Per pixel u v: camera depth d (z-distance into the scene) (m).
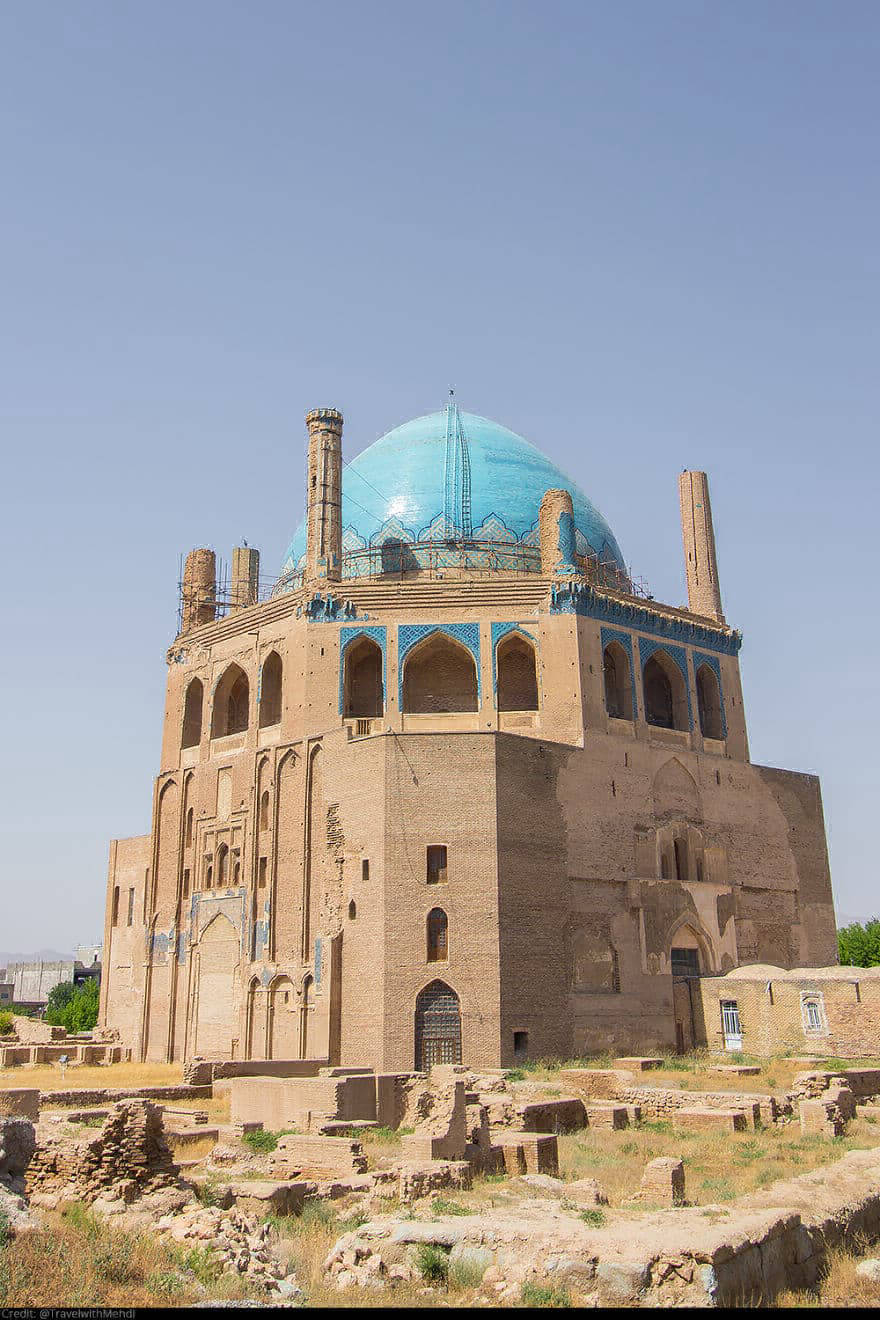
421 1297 12.89
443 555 51.31
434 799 42.59
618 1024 44.00
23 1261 12.38
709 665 54.12
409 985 40.69
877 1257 15.12
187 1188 18.06
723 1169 22.00
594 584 50.22
